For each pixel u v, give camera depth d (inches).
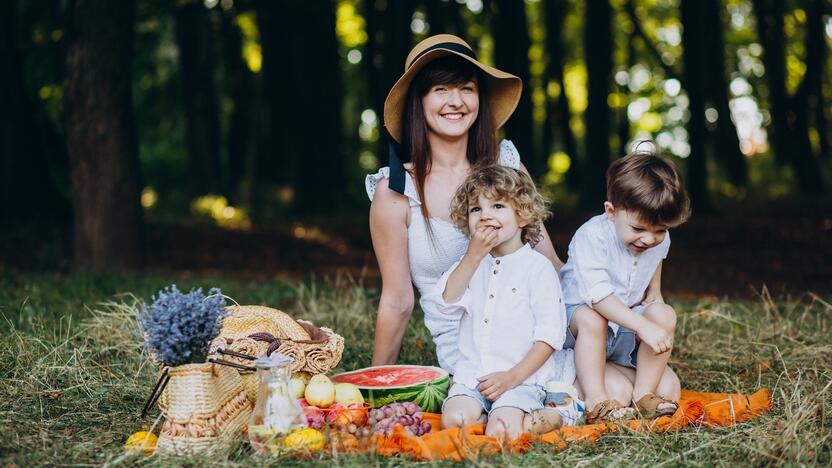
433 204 158.2
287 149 859.4
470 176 144.4
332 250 552.7
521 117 677.3
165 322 119.0
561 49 944.9
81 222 348.8
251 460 115.4
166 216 744.3
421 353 195.3
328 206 723.4
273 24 729.6
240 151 880.3
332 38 719.7
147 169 990.4
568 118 966.4
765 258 494.3
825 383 154.6
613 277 148.9
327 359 140.4
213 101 831.7
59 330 193.8
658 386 147.7
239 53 824.3
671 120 1179.9
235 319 140.9
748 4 1039.0
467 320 146.9
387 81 633.0
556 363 145.8
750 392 158.6
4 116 532.4
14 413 137.3
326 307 241.9
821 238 561.9
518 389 136.1
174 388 120.0
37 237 493.4
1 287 270.8
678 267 466.6
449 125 156.9
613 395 144.6
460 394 139.1
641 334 138.9
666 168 141.7
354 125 1119.0
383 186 159.9
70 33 341.1
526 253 144.6
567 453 120.6
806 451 116.1
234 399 127.3
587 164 719.1
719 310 232.5
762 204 750.5
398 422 127.7
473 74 159.2
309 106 715.4
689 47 646.5
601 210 706.2
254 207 779.4
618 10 956.0
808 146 839.7
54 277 311.6
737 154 882.8
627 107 1008.9
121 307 203.0
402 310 161.9
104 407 146.6
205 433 119.3
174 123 978.1
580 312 147.5
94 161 344.5
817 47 841.5
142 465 115.6
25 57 586.2
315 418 127.6
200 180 831.1
